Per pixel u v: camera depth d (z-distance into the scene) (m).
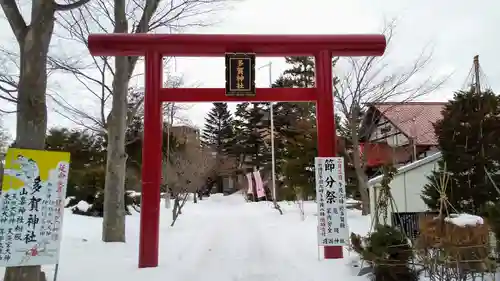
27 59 5.70
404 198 10.01
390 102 17.27
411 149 20.19
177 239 11.64
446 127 8.34
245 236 12.26
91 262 8.05
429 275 6.11
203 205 31.91
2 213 5.37
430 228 6.11
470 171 8.01
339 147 18.28
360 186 16.67
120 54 8.61
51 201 5.67
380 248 6.18
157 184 8.17
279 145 31.41
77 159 27.36
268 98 8.75
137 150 27.50
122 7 11.05
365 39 8.74
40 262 5.51
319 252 8.49
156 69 8.51
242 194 41.75
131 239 11.53
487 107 8.09
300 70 24.25
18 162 5.51
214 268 7.69
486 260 5.77
